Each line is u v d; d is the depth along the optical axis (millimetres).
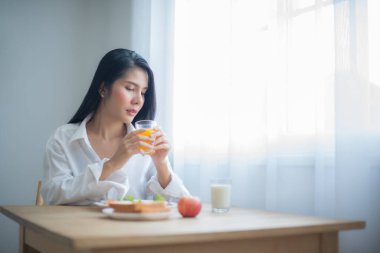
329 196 1665
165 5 2664
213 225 957
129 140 1456
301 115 1815
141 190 1782
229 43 2205
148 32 2812
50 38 3031
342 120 1615
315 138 1724
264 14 2043
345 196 1605
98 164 1465
